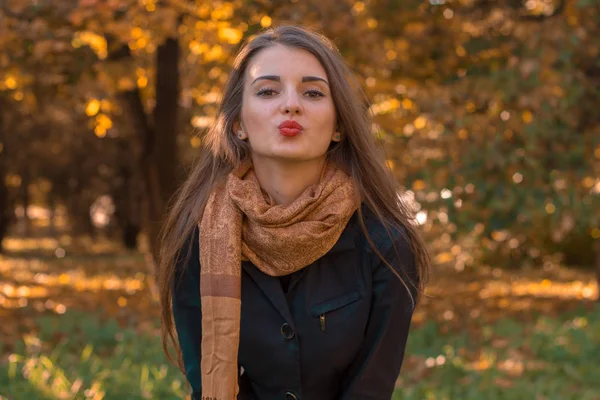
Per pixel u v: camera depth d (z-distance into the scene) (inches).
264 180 84.4
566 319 389.1
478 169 339.0
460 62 411.2
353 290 82.4
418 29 410.3
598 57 390.9
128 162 1001.5
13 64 374.9
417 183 357.7
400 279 81.7
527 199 335.3
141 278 625.6
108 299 462.0
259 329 81.8
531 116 349.1
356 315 82.0
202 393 80.4
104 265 801.6
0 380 227.9
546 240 722.2
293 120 80.4
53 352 271.7
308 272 82.0
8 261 866.1
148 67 443.2
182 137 582.6
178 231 86.6
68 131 881.5
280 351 81.6
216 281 79.7
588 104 382.6
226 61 406.3
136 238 1136.2
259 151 82.0
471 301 469.1
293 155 80.6
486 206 343.3
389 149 378.0
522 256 724.0
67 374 237.1
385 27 404.8
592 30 378.6
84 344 298.0
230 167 86.4
